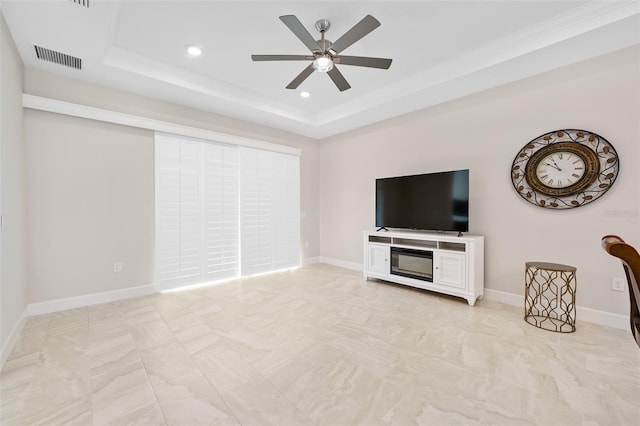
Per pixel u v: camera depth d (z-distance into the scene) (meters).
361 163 4.66
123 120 3.14
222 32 2.42
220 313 2.76
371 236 4.03
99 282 3.05
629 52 2.35
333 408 1.44
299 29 1.91
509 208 3.03
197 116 3.76
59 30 2.15
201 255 3.81
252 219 4.37
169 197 3.54
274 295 3.34
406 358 1.93
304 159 5.19
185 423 1.34
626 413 1.40
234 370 1.78
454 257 3.10
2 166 1.96
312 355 1.97
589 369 1.78
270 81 3.34
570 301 2.64
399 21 2.29
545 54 2.45
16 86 2.36
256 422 1.35
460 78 2.89
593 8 2.09
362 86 3.49
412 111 3.87
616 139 2.42
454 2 2.08
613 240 1.21
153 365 1.84
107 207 3.10
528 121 2.88
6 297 2.00
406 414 1.40
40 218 2.71
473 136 3.29
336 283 3.89
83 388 1.60
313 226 5.36
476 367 1.81
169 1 2.03
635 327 1.24
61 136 2.83
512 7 2.12
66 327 2.41
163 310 2.84
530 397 1.52
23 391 1.57
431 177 3.44
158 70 2.91
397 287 3.69
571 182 2.62
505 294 3.06
